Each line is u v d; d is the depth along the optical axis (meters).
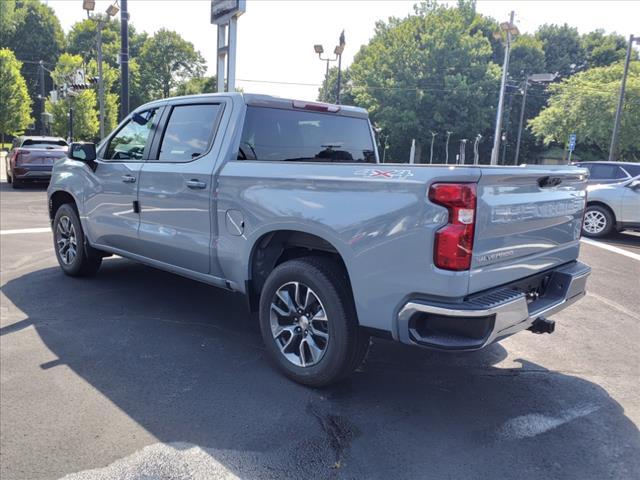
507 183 3.05
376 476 2.65
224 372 3.79
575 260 4.04
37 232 8.99
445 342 2.86
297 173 3.49
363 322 3.21
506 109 63.59
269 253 3.94
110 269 6.64
